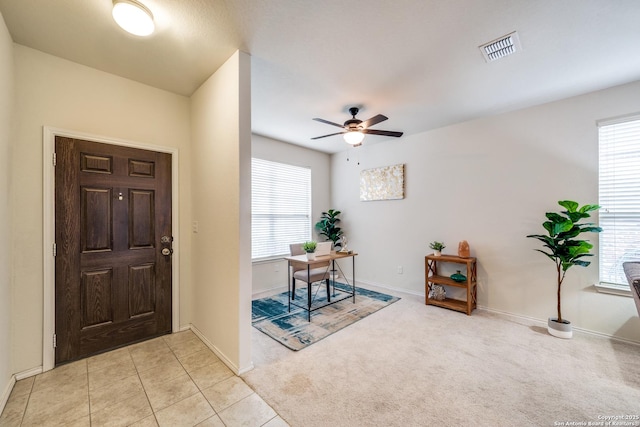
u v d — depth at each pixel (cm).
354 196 510
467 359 227
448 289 388
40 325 206
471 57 216
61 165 216
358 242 504
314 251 343
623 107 258
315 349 246
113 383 194
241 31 186
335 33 188
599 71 236
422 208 412
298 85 264
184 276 284
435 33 188
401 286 440
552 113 298
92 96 232
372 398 179
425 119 358
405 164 434
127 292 249
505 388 189
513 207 325
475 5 162
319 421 159
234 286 212
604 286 264
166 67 233
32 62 205
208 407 170
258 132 416
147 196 262
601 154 271
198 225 271
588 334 273
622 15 168
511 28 182
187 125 290
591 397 179
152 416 162
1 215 170
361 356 233
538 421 158
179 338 266
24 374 198
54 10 165
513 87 267
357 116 346
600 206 259
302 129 402
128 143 250
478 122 354
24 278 199
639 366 214
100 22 177
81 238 226
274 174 462
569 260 262
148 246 262
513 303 324
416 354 236
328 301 382
